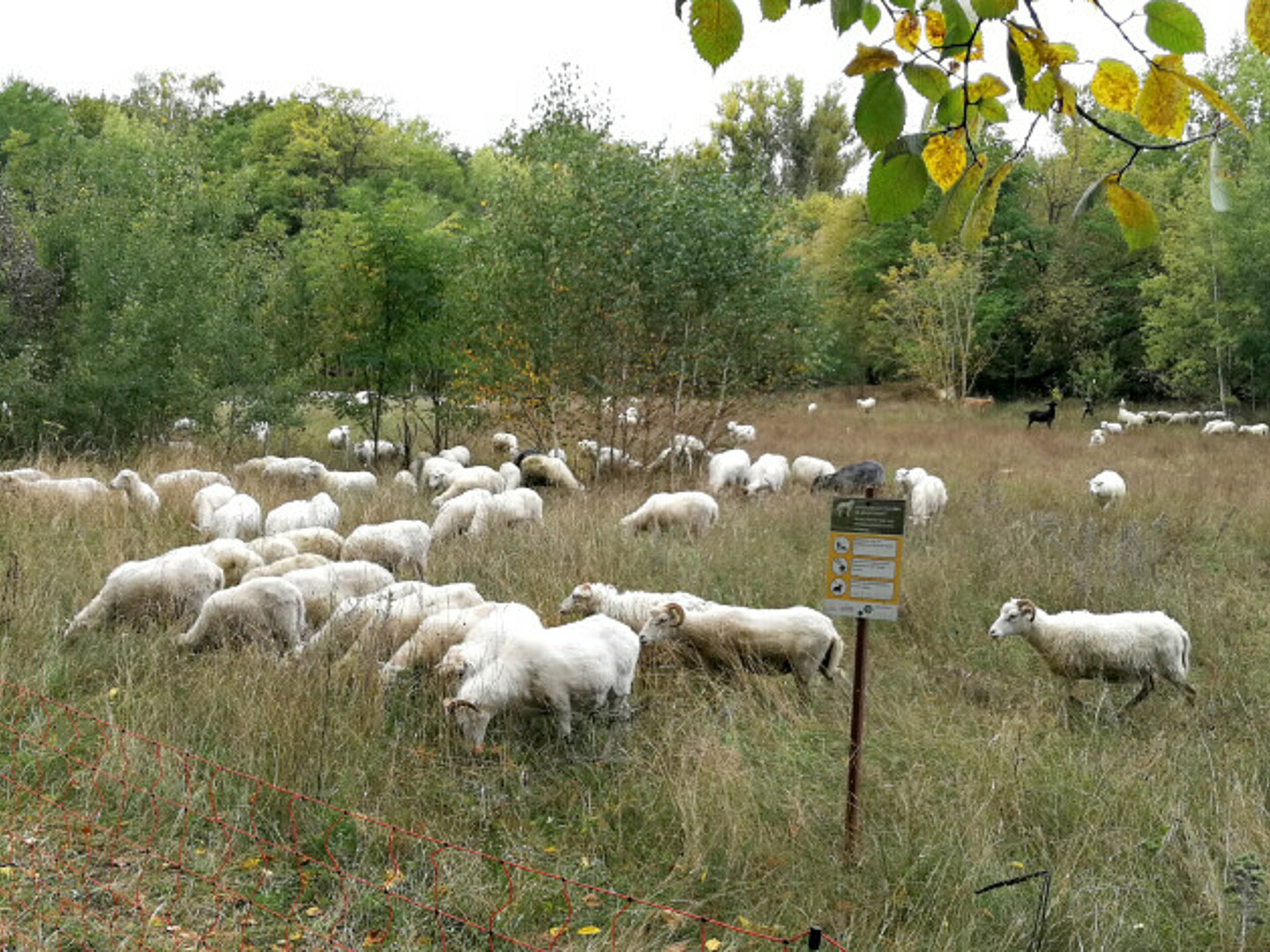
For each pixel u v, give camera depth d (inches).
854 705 198.1
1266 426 1154.7
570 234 654.5
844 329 1780.3
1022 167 1683.1
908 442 1005.8
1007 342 1701.5
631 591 319.3
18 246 725.9
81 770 216.2
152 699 243.9
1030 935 172.6
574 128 735.7
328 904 179.2
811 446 950.4
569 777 233.6
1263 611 378.9
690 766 228.8
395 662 271.3
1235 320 1294.3
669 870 194.4
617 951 165.6
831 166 2182.6
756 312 697.0
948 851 196.4
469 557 384.2
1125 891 187.5
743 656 286.5
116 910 171.2
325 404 836.0
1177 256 1359.5
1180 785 226.8
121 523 420.2
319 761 216.2
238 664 266.1
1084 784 227.9
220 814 204.2
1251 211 1234.6
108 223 725.9
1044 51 51.0
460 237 775.7
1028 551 422.3
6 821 196.5
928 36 54.2
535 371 692.1
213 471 626.5
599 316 657.0
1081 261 1663.4
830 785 229.5
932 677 305.1
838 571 195.8
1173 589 383.2
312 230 929.5
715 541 429.7
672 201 656.4
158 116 2073.1
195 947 164.4
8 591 308.8
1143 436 1095.6
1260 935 173.5
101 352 685.9
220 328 735.1
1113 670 284.8
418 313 757.9
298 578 314.5
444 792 221.3
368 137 1895.9
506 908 179.0
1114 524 520.4
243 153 1851.6
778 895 185.5
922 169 53.1
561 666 244.2
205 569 314.2
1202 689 303.3
